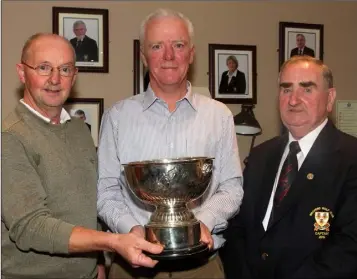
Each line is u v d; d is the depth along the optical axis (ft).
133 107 5.49
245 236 5.66
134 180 4.39
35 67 4.79
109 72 9.83
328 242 4.77
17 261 4.72
